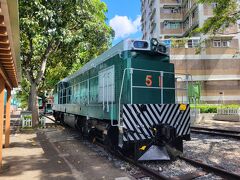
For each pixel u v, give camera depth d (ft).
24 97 138.82
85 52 68.85
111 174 21.33
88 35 59.57
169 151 24.34
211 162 24.36
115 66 27.37
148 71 26.04
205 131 44.91
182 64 116.57
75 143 36.32
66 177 20.63
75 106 42.01
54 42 60.29
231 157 26.27
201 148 30.89
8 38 14.19
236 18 51.39
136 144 23.16
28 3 49.26
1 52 16.60
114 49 28.58
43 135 45.44
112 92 27.53
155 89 26.35
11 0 10.23
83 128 39.04
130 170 22.34
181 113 25.67
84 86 37.93
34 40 56.75
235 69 117.80
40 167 23.61
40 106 128.06
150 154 23.40
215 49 117.91
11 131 51.65
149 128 23.75
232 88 117.70
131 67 25.16
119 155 26.66
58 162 25.39
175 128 24.35
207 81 117.70
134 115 23.26
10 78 27.91
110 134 27.27
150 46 26.30
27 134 46.98
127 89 24.80
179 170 21.98
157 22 145.59
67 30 53.93
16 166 23.99
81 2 54.60
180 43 112.47
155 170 22.00
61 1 51.98
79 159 26.71
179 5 146.00
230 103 117.19
